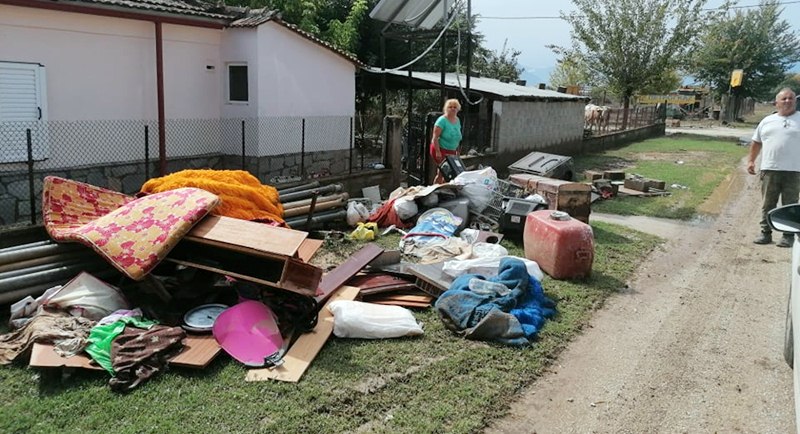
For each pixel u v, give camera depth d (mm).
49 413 3641
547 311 5574
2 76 7930
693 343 5184
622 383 4453
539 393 4254
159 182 6332
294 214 7738
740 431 3883
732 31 44781
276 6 16344
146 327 4457
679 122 38844
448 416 3855
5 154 8023
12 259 5039
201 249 5223
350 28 18141
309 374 4266
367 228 7938
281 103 10938
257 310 4691
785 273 7207
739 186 13867
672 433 3842
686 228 9469
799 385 3252
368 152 13961
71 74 8664
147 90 9680
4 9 7797
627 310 5906
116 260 4902
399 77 15656
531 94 17062
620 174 13109
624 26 27141
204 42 10438
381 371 4371
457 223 7910
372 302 5543
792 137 8031
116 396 3850
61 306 4590
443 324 5227
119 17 8836
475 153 14516
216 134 10867
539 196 8391
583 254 6496
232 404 3820
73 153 8805
